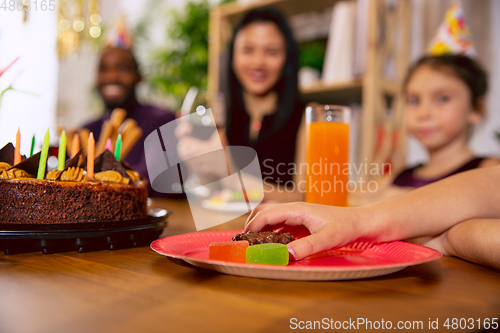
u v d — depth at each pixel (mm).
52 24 3051
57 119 3404
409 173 1725
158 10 3316
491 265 410
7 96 2949
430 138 1639
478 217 496
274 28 1991
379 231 443
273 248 373
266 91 2062
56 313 247
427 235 489
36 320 232
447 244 496
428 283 349
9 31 2922
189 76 2709
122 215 561
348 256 455
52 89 3311
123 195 562
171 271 380
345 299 292
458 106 1578
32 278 342
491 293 318
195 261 349
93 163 553
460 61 1567
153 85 3059
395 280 357
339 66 1845
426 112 1625
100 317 241
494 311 267
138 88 3225
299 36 2297
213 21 2395
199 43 2680
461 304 283
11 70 571
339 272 323
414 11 1976
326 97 2045
